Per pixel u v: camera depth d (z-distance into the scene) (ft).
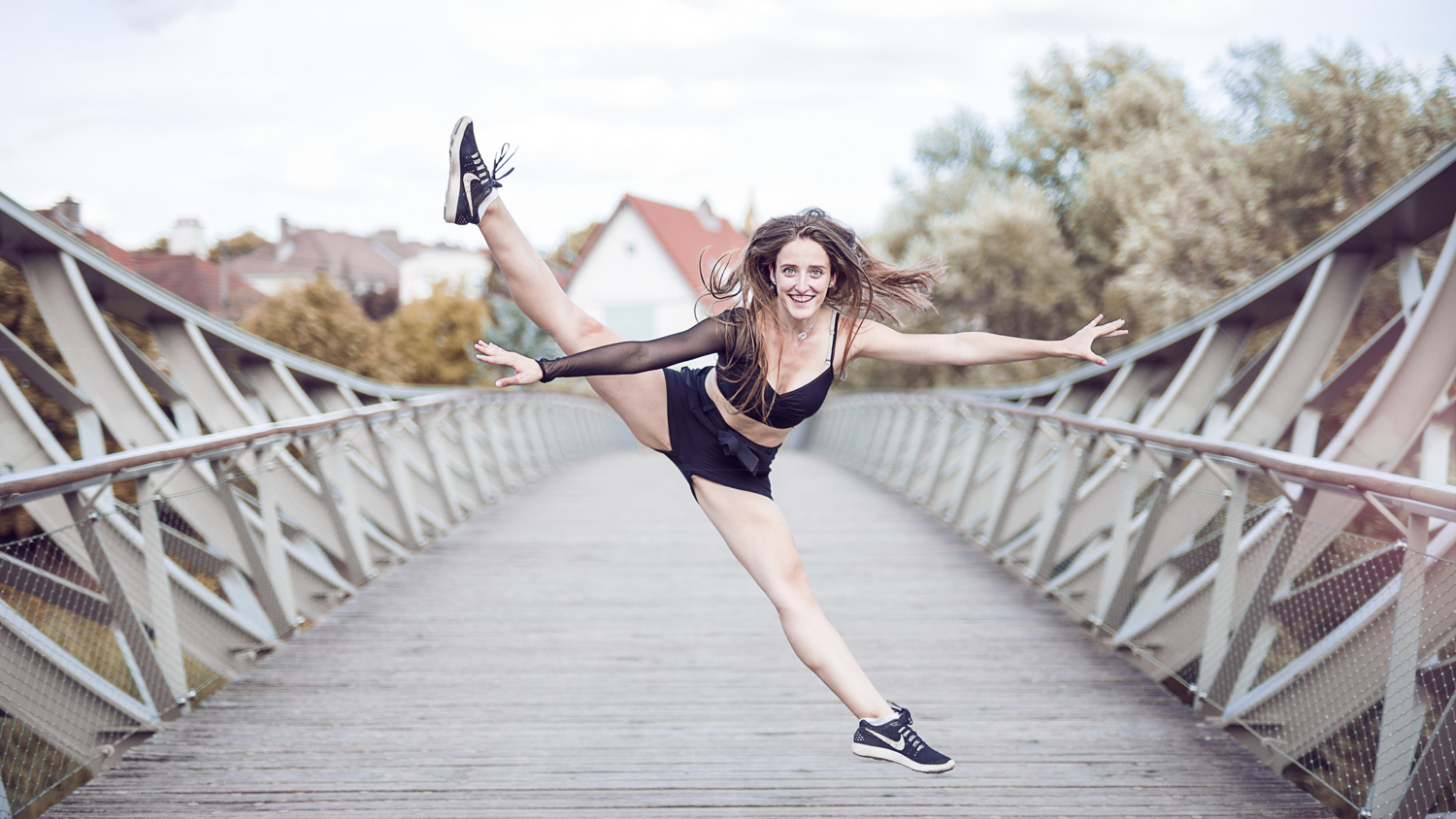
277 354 22.26
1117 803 8.61
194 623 11.46
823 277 6.70
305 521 15.55
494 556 20.06
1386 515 8.11
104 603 9.46
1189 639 11.41
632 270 81.41
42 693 8.46
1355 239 11.35
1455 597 7.15
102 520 9.66
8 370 14.80
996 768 9.37
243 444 13.12
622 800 8.61
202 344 19.45
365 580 17.44
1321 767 8.82
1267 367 12.55
